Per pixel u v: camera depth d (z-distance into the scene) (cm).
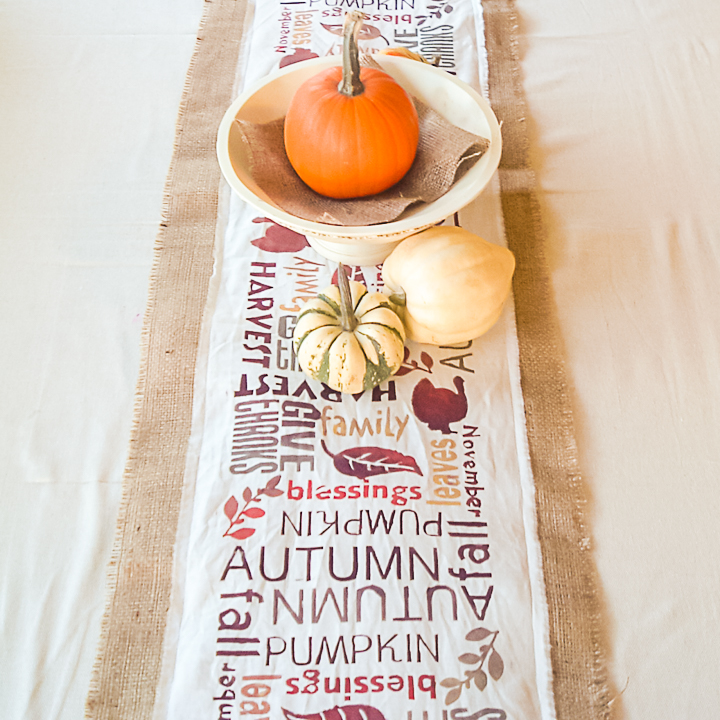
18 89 94
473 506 62
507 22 99
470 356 70
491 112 67
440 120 67
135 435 66
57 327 73
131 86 95
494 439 65
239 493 62
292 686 54
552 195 83
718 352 70
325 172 63
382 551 59
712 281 75
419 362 70
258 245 78
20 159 87
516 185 83
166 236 79
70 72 96
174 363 70
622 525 61
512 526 61
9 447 66
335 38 96
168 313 73
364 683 54
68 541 61
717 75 94
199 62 95
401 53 78
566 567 59
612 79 94
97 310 75
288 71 70
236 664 55
